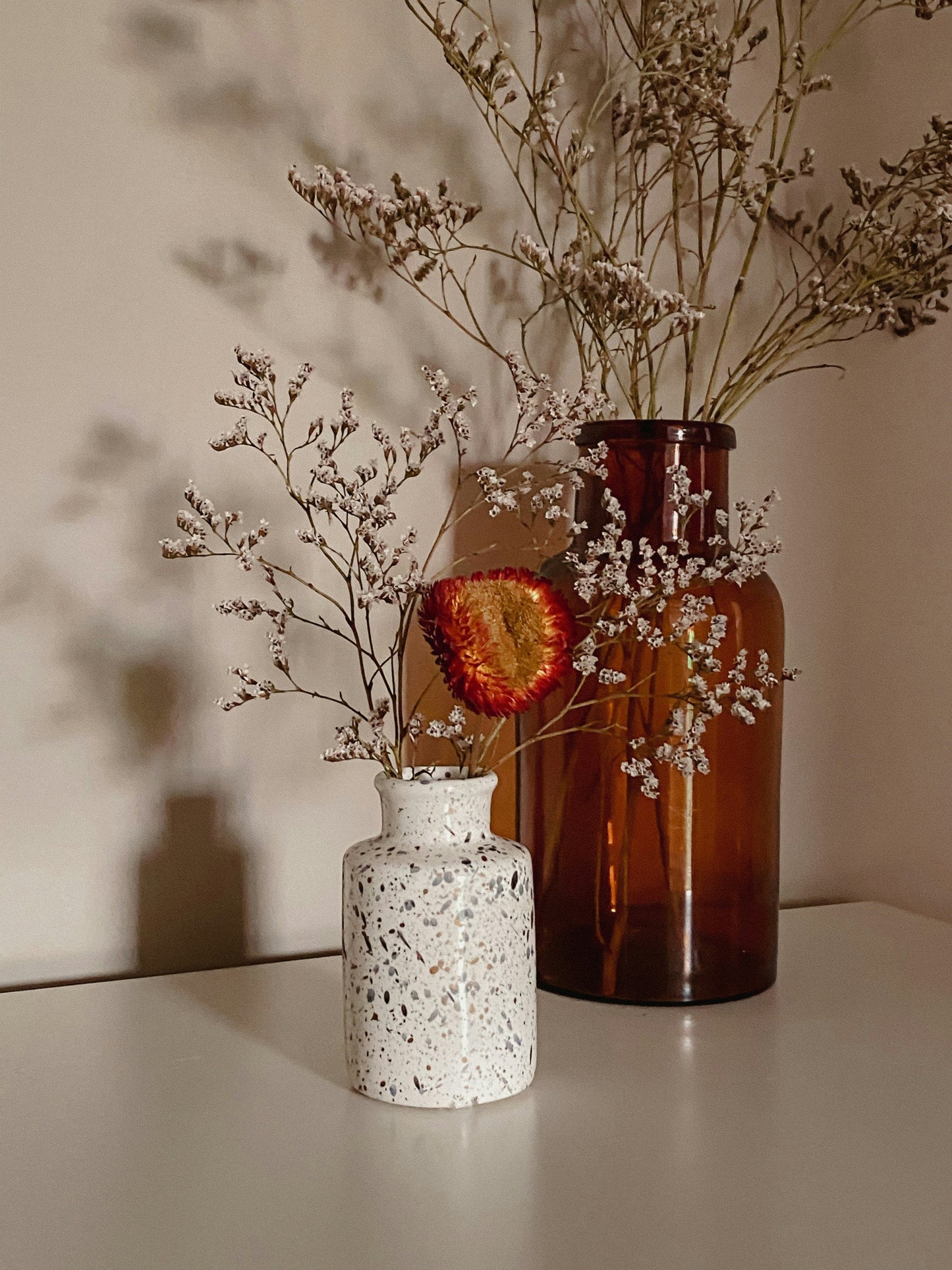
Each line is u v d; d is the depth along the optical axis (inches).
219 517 38.0
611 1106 28.3
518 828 37.4
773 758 36.0
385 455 31.1
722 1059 31.0
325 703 39.8
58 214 35.8
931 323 42.4
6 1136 26.8
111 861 37.5
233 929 39.1
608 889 34.6
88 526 36.6
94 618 36.9
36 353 35.8
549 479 42.6
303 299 38.9
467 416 41.3
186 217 37.3
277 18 38.2
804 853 48.0
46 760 36.7
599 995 35.1
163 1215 23.4
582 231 40.4
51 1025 33.3
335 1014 34.3
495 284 41.8
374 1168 25.3
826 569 47.7
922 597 46.3
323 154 39.1
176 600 37.7
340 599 39.7
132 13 36.3
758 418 46.1
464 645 28.1
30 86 35.3
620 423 34.0
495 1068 28.3
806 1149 26.1
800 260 46.7
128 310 36.7
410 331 40.5
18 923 36.7
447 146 40.9
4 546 35.8
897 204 39.9
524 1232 22.7
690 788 34.0
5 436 35.6
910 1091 29.1
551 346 42.8
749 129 38.7
